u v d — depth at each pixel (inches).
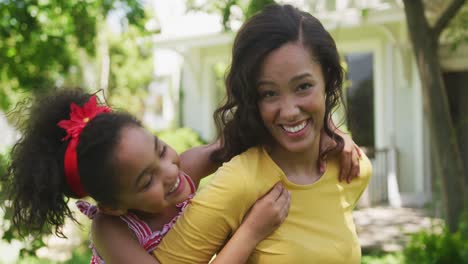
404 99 319.3
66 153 62.4
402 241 227.8
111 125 60.6
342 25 302.8
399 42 304.3
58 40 228.4
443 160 178.5
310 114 63.4
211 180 65.4
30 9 209.6
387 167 317.1
